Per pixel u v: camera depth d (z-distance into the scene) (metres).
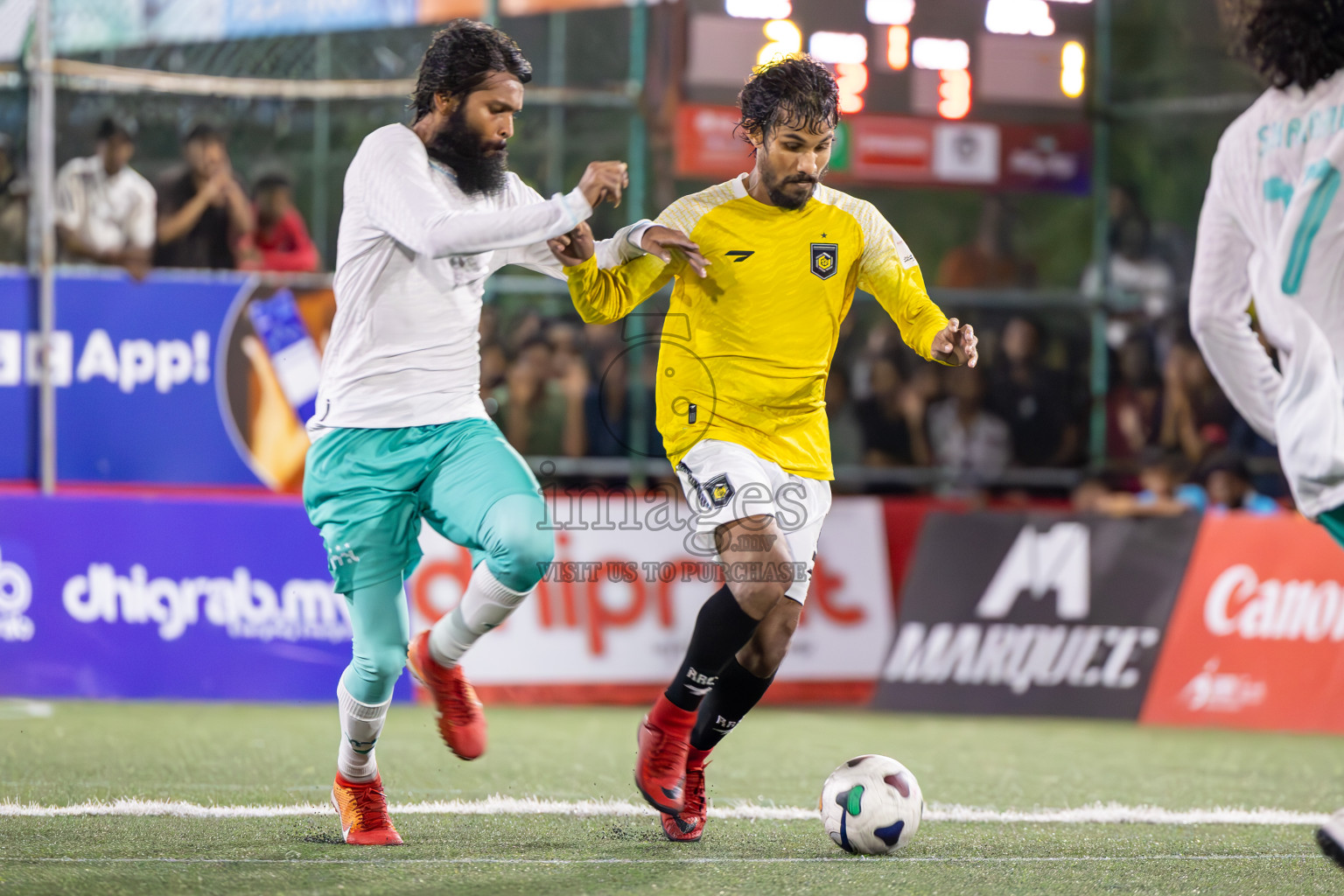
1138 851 13.05
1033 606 26.48
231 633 25.53
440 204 11.51
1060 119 31.44
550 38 32.28
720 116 29.92
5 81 27.58
